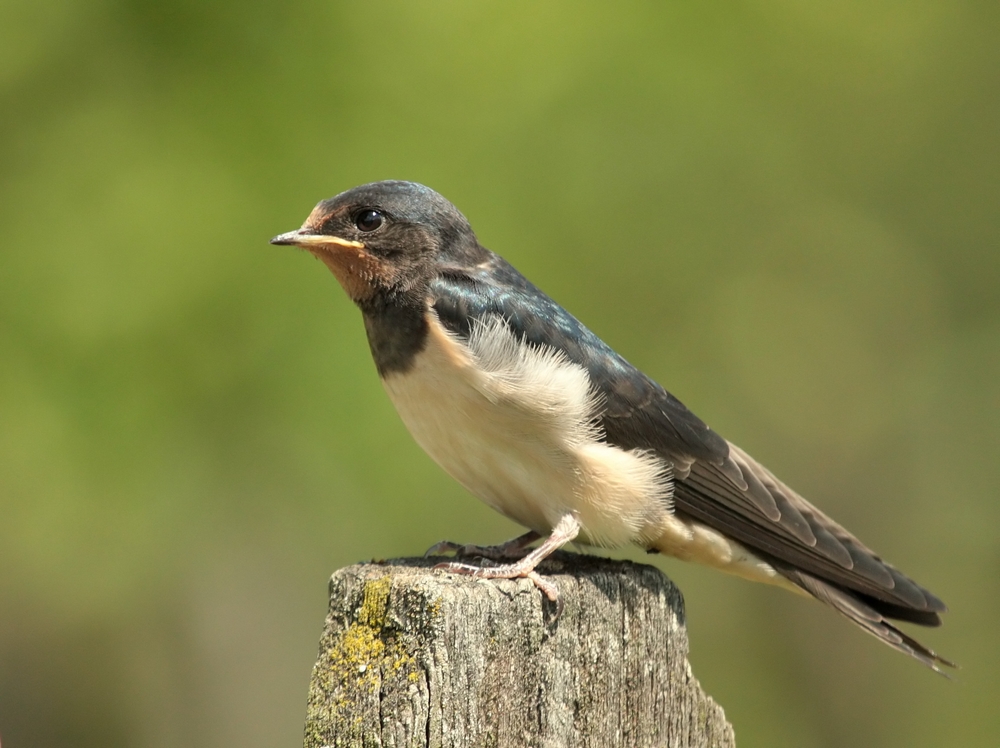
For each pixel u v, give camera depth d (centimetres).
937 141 2053
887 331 2025
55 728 1697
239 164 1377
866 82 1908
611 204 1603
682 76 1600
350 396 1357
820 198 1889
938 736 1880
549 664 574
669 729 618
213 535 1524
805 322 1912
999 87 2062
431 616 546
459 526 1570
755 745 1872
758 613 1952
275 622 1678
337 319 1369
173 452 1391
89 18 1424
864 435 2025
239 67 1420
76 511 1385
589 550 945
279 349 1366
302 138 1402
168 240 1355
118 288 1349
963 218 2070
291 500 1464
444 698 541
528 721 566
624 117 1588
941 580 2039
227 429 1394
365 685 546
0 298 1348
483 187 1459
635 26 1566
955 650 1969
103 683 1716
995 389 2078
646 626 612
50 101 1437
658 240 1659
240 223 1360
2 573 1547
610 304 1630
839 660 1927
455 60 1476
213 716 1712
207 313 1355
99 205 1372
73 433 1341
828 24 1764
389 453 1380
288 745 1717
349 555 1573
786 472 2008
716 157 1703
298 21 1437
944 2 1928
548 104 1519
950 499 2055
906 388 2066
